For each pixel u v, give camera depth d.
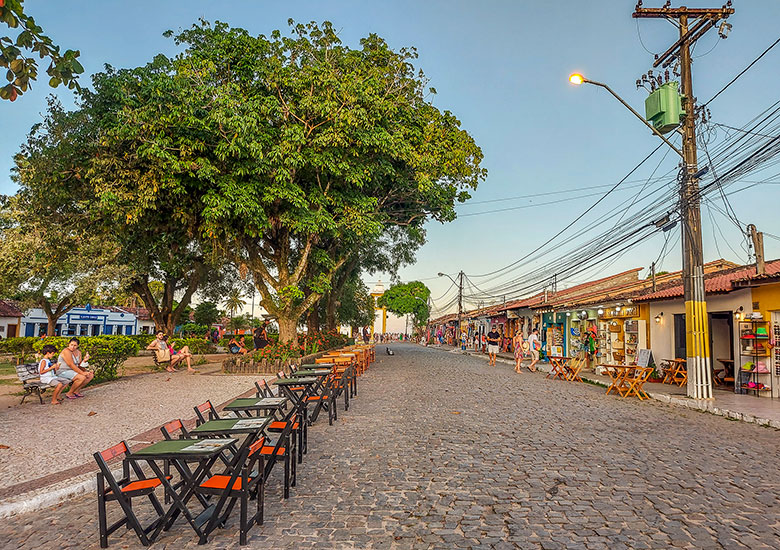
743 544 4.28
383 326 92.75
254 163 15.28
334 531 4.55
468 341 46.28
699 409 11.76
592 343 21.98
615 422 9.90
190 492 4.49
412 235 28.17
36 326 47.09
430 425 9.34
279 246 20.05
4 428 8.72
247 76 16.20
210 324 49.72
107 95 15.04
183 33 17.12
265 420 5.42
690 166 13.30
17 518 5.05
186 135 14.88
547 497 5.44
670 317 17.16
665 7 13.53
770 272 13.93
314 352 21.59
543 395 13.81
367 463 6.77
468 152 21.38
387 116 16.95
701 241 13.12
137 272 26.50
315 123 16.44
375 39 19.23
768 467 6.66
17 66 4.23
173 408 10.76
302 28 17.22
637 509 5.09
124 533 4.64
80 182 17.45
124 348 16.09
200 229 16.84
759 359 13.51
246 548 4.21
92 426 8.90
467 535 4.47
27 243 22.25
